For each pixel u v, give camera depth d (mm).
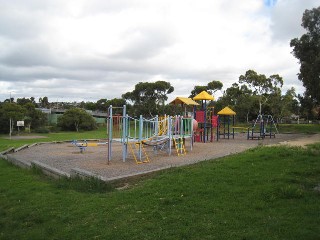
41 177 9758
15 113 47781
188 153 14539
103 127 66500
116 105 74125
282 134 30438
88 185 7781
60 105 107562
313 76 34438
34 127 56406
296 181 6621
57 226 5262
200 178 7422
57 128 56531
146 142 12734
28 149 17703
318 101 38906
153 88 60156
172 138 14258
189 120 16047
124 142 12117
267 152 10148
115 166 10977
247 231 4367
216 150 15844
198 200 5879
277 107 55969
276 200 5562
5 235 5082
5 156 14477
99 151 16297
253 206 5336
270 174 7332
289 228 4332
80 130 57719
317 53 35000
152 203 5941
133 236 4582
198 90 63531
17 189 7977
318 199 5477
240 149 16219
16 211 6199
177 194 6320
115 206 5980
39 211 6059
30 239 4867
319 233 4137
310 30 36406
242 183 6770
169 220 5027
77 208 6066
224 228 4547
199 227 4648
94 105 97312
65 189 7789
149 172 8883
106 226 5043
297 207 5113
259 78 57156
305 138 23156
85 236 4750
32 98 91375
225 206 5441
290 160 8742
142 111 60438
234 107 58469
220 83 63844
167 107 60250
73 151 16406
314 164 8141
